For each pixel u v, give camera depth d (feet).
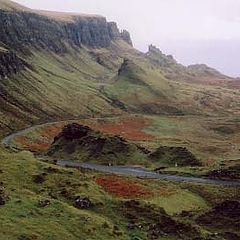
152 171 488.02
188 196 377.50
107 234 217.56
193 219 304.30
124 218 253.44
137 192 366.02
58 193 277.64
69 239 201.05
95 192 284.61
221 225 292.20
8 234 189.37
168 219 254.88
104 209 260.42
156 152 553.64
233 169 474.08
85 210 255.91
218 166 495.82
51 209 229.25
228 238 263.90
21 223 203.51
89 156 540.52
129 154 542.98
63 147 568.82
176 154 547.90
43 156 552.00
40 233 198.39
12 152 376.07
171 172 480.23
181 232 244.22
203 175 469.98
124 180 411.34
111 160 529.86
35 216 217.15
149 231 238.07
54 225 209.77
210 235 248.73
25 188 279.28
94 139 562.25
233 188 416.46
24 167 313.94
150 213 260.01
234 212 306.55
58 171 320.70
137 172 476.95
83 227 216.74
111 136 571.69
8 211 215.31
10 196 237.45
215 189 411.54
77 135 583.17
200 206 358.43
